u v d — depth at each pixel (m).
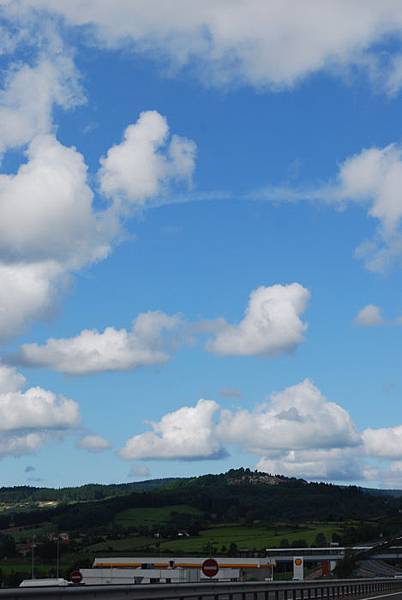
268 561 107.12
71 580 55.91
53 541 167.25
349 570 155.62
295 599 50.78
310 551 188.75
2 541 158.00
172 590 35.78
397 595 66.50
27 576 122.38
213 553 167.88
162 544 198.62
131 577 91.88
